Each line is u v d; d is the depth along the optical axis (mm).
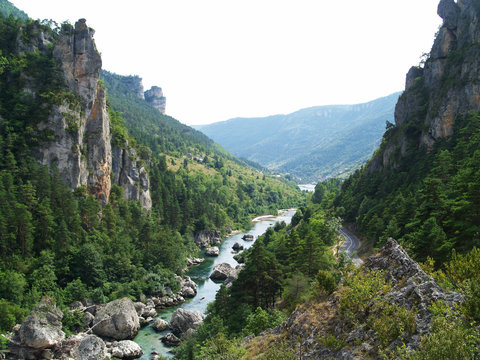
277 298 63375
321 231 92562
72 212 85938
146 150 159750
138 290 80312
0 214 69938
